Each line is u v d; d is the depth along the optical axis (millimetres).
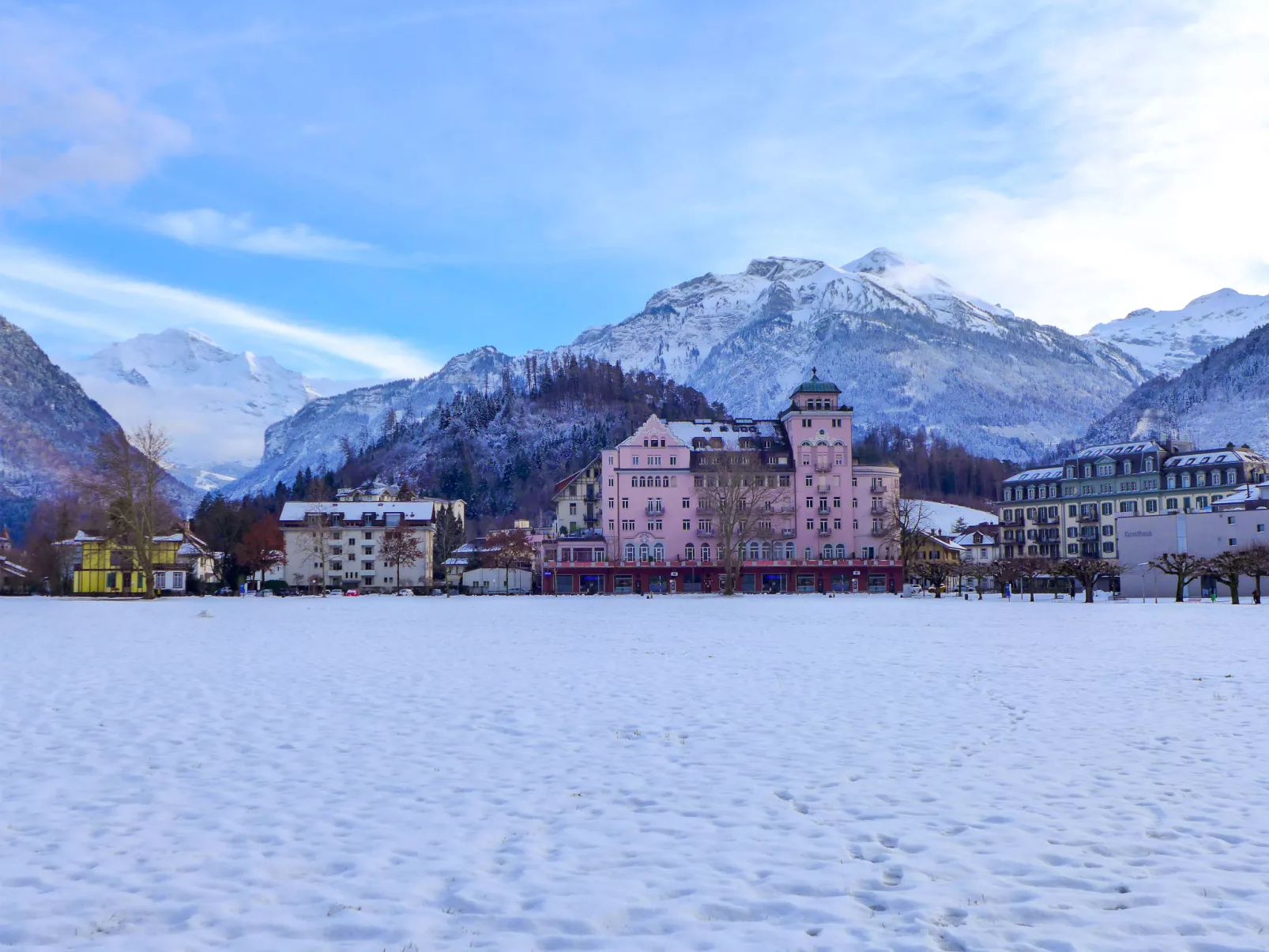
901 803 14484
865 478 172125
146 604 108438
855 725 21188
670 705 24516
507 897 10758
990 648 41406
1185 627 56125
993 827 13180
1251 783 15461
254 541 172500
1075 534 198125
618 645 44344
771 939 9703
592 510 188375
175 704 24719
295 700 25500
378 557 188750
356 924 9992
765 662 35688
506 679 30203
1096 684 28000
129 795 15102
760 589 165375
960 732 20266
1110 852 12203
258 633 54625
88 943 9539
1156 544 125000
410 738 19891
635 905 10547
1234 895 10734
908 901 10633
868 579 166125
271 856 12172
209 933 9812
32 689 27688
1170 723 21047
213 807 14391
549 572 165250
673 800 14859
